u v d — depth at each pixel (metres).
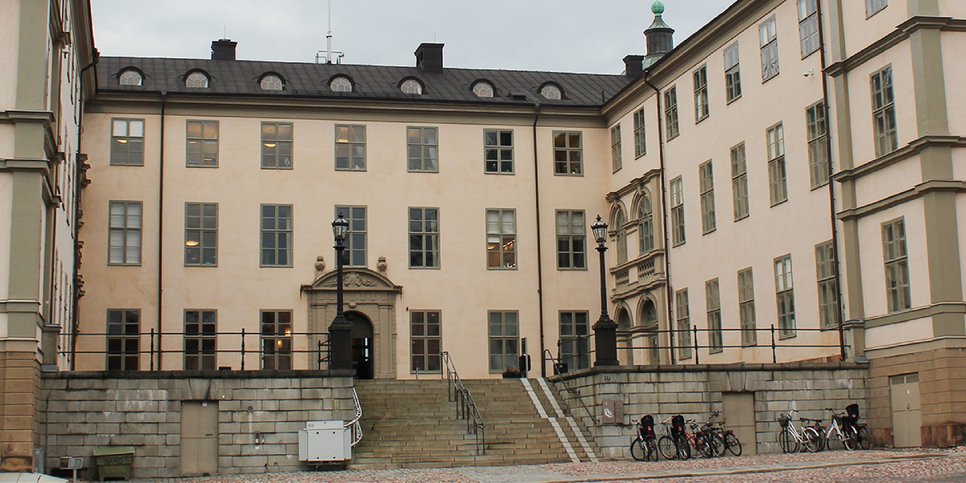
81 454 30.23
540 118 49.88
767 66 38.78
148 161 46.03
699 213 42.59
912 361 31.89
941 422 30.69
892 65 32.97
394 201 47.91
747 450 33.28
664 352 44.28
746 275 39.62
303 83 49.59
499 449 32.44
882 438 33.09
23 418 27.88
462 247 48.19
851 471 25.05
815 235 36.03
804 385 33.75
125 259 45.25
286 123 47.53
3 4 29.42
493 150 49.28
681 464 29.55
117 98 45.84
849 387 33.81
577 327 48.69
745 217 39.75
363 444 32.53
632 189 47.41
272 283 46.25
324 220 47.16
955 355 30.73
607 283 49.31
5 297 28.33
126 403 30.69
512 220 48.88
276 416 31.31
